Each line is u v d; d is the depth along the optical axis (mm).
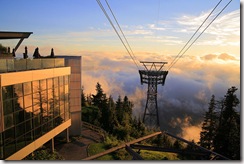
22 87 18234
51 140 25172
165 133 14883
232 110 42406
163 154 27484
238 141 35500
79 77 31906
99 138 31266
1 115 15508
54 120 24141
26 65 19312
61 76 25609
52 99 23562
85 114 49281
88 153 25625
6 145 16219
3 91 15883
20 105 18016
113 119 45906
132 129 44094
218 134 40281
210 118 46656
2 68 16359
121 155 24500
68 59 31672
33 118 19984
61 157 24219
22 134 18328
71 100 31688
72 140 30016
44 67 22219
